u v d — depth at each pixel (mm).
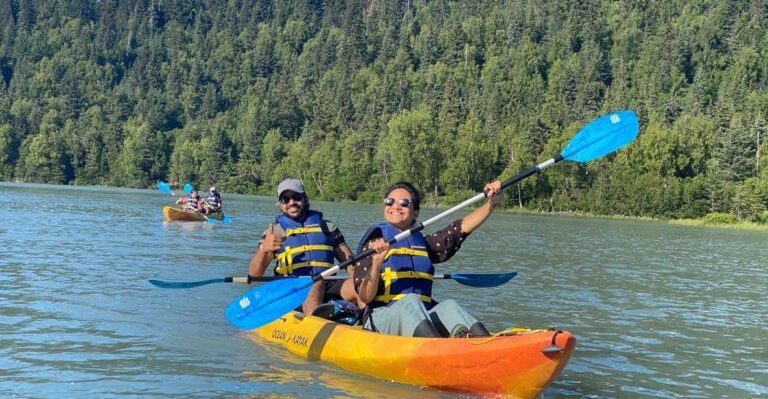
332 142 85375
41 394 5730
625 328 9086
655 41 123375
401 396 5801
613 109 92312
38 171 103938
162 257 14695
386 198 6867
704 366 7336
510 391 5598
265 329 7887
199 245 17625
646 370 7051
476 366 5676
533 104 103688
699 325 9570
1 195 46812
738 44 120125
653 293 12438
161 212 33188
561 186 69875
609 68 126000
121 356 6863
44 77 138375
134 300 9625
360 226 27984
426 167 73938
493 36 144500
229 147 101000
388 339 6328
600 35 139125
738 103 94625
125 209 34781
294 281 7059
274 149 94438
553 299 11070
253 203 53438
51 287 10438
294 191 7906
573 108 98562
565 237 27875
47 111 123625
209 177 97188
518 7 151875
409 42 150250
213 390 5895
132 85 149000
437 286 11836
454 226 6977
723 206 63156
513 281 12984
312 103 117938
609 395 6191
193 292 10398
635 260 18953
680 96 107938
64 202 40000
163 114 130625
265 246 7848
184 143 104312
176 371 6410
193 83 143500
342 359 6570
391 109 107750
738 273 16938
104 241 17750
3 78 146875
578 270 15484
